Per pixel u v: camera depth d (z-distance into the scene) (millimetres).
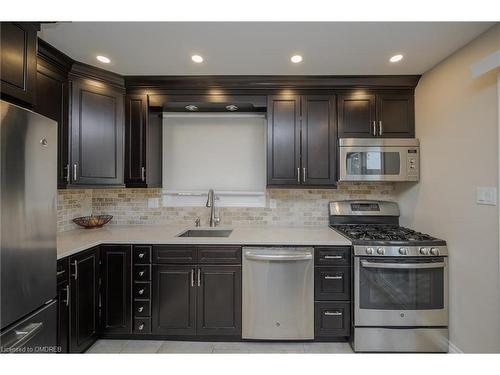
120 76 2365
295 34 1732
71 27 1645
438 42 1813
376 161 2383
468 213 1810
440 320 1987
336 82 2404
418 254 1975
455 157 1929
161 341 2164
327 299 2092
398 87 2418
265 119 2760
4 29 1228
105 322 2105
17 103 1362
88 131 2213
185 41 1818
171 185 2850
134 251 2117
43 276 1280
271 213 2771
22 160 1150
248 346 2105
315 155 2447
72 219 2518
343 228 2539
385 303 2016
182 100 2457
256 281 2098
